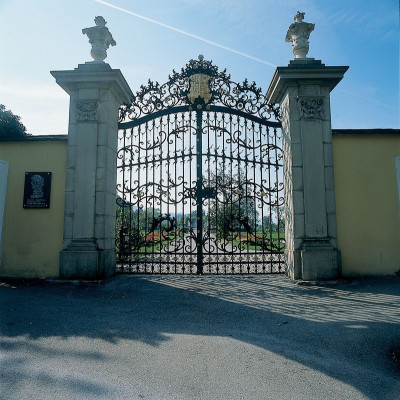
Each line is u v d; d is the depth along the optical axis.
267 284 6.03
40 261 6.53
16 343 3.22
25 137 6.86
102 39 7.04
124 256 7.09
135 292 5.47
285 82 6.66
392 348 3.12
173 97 7.27
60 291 5.51
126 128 7.26
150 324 3.85
